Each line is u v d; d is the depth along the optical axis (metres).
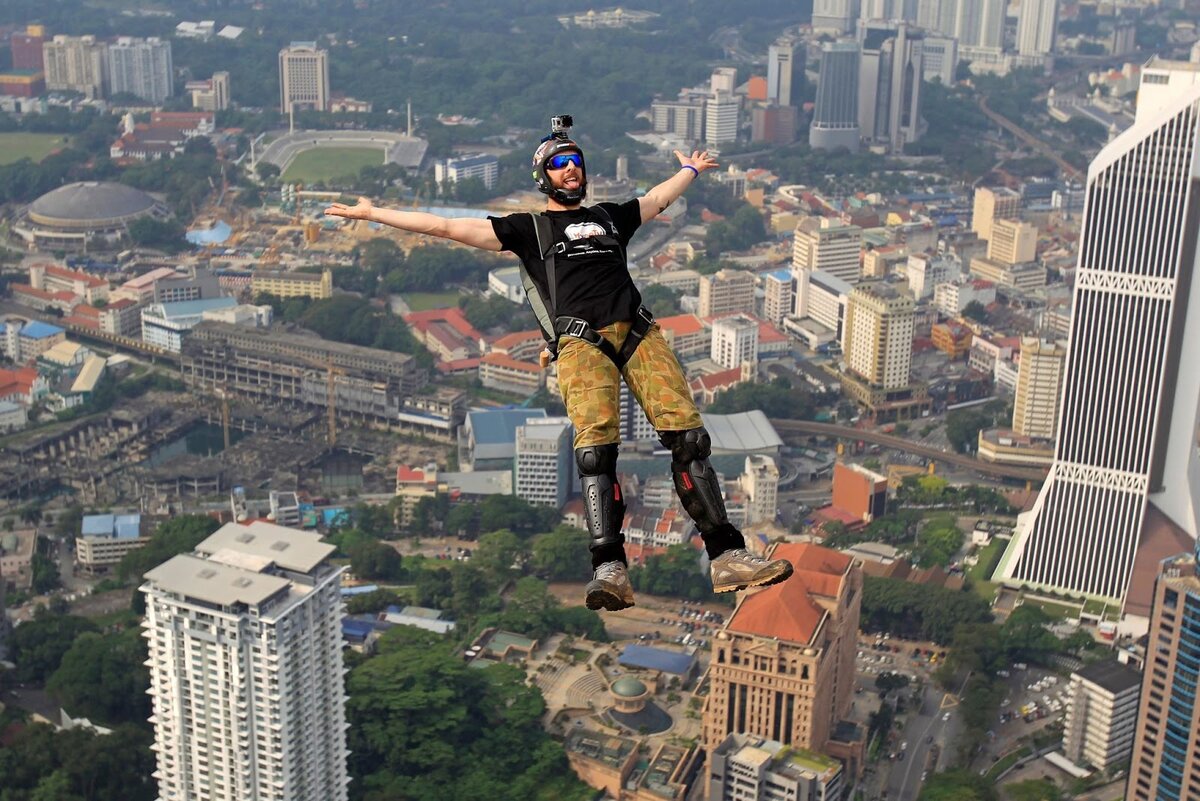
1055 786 196.38
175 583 157.50
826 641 190.50
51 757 191.25
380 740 196.50
